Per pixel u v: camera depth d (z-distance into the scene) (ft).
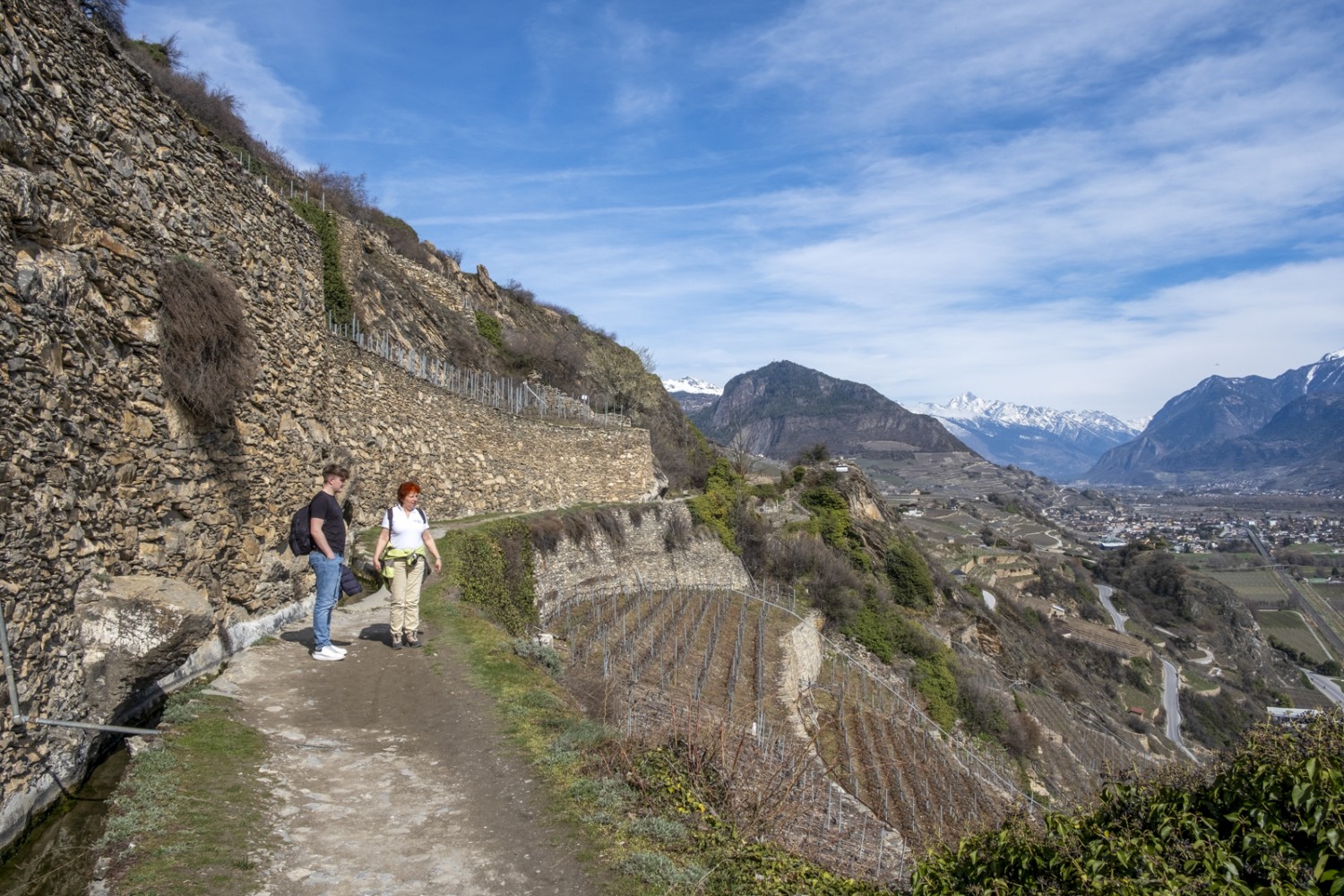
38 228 19.07
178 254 26.94
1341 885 15.08
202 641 22.72
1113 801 21.08
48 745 17.78
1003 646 197.98
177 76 89.51
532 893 17.61
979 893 19.03
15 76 18.78
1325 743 18.51
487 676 33.50
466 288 161.68
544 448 105.70
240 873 16.75
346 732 25.71
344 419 57.67
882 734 88.12
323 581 32.19
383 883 17.33
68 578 19.22
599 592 99.50
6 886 15.21
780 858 21.98
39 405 18.39
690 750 26.55
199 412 27.43
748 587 145.38
